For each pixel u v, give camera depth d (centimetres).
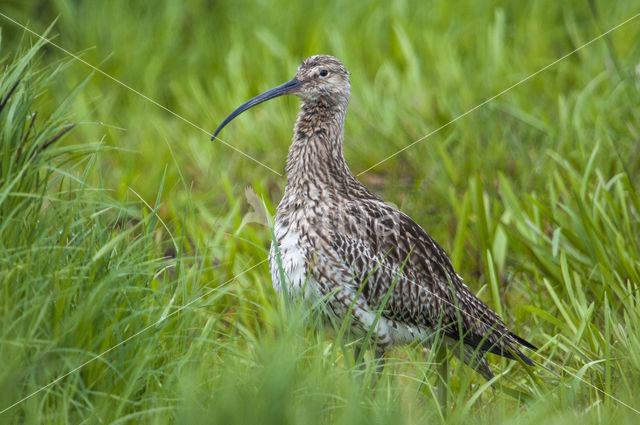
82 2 1802
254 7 1889
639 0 1838
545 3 1933
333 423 724
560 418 792
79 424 694
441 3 1925
